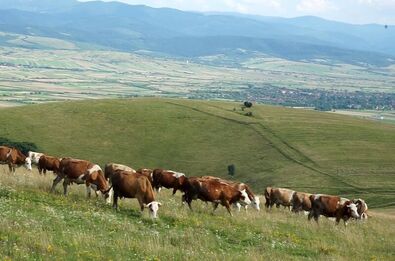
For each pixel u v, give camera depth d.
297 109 145.12
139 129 113.12
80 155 101.44
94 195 30.48
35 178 33.66
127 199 31.09
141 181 26.59
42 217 21.92
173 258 18.47
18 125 109.19
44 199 26.27
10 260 14.93
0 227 18.50
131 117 117.88
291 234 27.47
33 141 103.81
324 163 95.31
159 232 23.17
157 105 128.12
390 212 65.50
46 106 121.50
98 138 108.50
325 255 23.59
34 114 115.50
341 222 35.31
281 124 119.00
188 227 25.09
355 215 32.97
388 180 86.56
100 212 25.34
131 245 19.38
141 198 26.59
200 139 110.62
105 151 104.19
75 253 16.97
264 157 100.25
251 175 93.50
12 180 30.58
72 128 111.06
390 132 118.62
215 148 106.38
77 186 32.62
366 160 97.00
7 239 17.22
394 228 36.72
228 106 137.38
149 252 18.78
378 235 32.25
